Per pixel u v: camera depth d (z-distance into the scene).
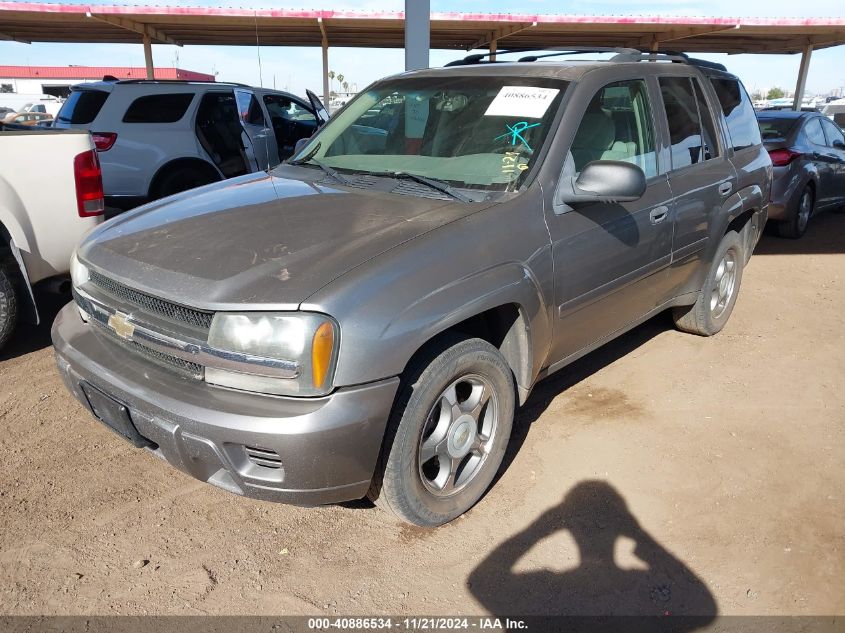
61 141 4.30
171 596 2.49
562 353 3.42
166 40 15.94
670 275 4.10
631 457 3.45
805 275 6.91
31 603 2.44
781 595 2.58
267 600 2.49
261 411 2.28
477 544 2.81
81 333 2.92
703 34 15.54
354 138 3.80
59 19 13.34
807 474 3.34
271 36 15.94
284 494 2.38
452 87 3.69
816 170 8.45
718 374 4.45
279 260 2.49
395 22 13.42
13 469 3.22
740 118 4.98
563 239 3.10
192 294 2.38
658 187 3.80
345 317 2.29
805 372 4.52
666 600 2.54
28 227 4.15
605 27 14.69
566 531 2.89
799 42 18.09
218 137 7.68
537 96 3.38
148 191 7.42
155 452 2.64
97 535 2.80
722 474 3.32
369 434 2.37
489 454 2.98
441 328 2.49
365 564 2.69
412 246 2.56
